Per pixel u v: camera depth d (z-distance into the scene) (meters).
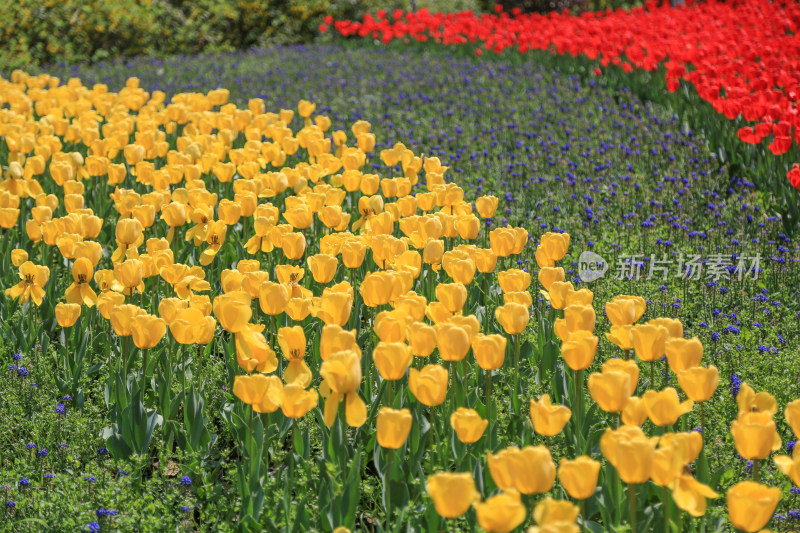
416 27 19.05
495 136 11.59
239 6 22.89
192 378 5.27
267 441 4.25
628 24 16.75
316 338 5.23
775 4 17.91
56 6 20.27
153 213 6.36
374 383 5.07
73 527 3.88
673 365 3.89
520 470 2.97
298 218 5.91
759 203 8.68
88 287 5.31
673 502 3.64
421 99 13.87
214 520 3.96
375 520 4.05
